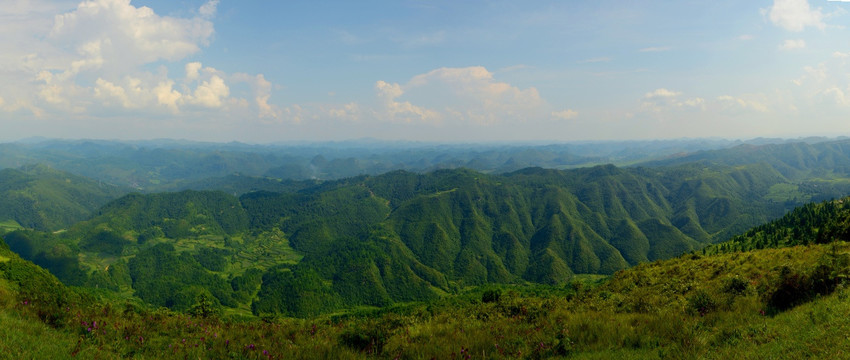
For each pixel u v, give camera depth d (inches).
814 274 690.2
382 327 689.0
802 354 438.9
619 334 590.2
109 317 714.8
